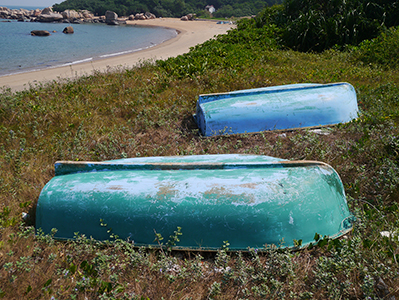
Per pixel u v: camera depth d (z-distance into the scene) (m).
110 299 2.14
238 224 2.56
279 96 5.12
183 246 2.60
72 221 2.77
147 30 41.91
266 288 2.20
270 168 2.89
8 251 2.65
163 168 3.01
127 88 7.44
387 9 11.84
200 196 2.66
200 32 33.09
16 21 62.09
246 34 12.82
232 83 7.07
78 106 6.25
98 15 76.19
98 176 3.01
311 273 2.43
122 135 5.11
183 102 6.30
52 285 2.32
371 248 2.52
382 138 4.16
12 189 3.58
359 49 10.10
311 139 4.28
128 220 2.67
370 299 2.08
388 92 6.16
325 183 2.84
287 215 2.58
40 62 16.19
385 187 3.31
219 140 4.73
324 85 5.38
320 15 12.58
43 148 4.72
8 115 5.81
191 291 2.29
